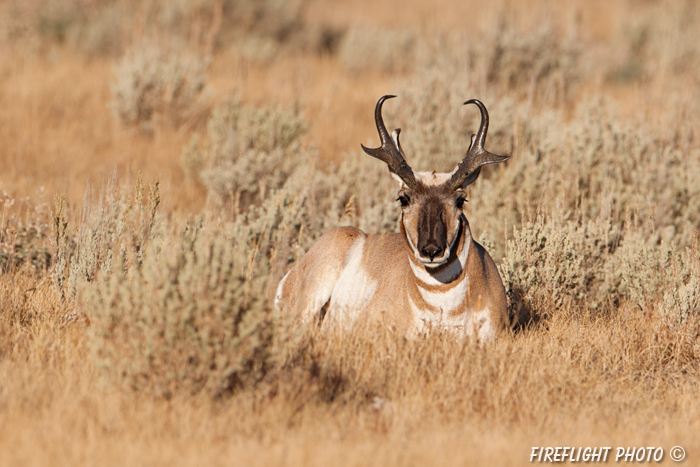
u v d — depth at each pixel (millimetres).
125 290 18859
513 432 18234
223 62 76125
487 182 38219
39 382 18812
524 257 29641
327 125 56625
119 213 28297
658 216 36594
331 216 35531
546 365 21938
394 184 39844
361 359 21141
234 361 18375
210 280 18344
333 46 99375
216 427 17312
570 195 36781
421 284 23484
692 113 48406
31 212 36031
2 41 70688
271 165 42844
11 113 52344
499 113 45312
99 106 58469
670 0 107938
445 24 80625
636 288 29406
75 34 79500
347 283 27391
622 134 41938
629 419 19062
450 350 21656
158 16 73812
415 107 49156
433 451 16312
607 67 87500
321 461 15672
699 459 17062
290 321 19812
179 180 46281
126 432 16797
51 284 28656
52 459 15539
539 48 68062
